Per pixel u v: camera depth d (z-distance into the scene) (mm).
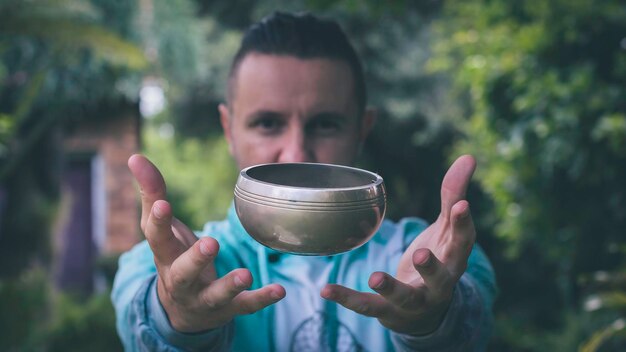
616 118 3424
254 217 856
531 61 4121
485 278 1133
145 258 1129
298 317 1138
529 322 8516
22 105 4504
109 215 9578
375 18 4332
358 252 1209
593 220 4270
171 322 898
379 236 1236
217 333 914
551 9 4000
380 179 901
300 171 969
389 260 1184
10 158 5434
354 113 1193
